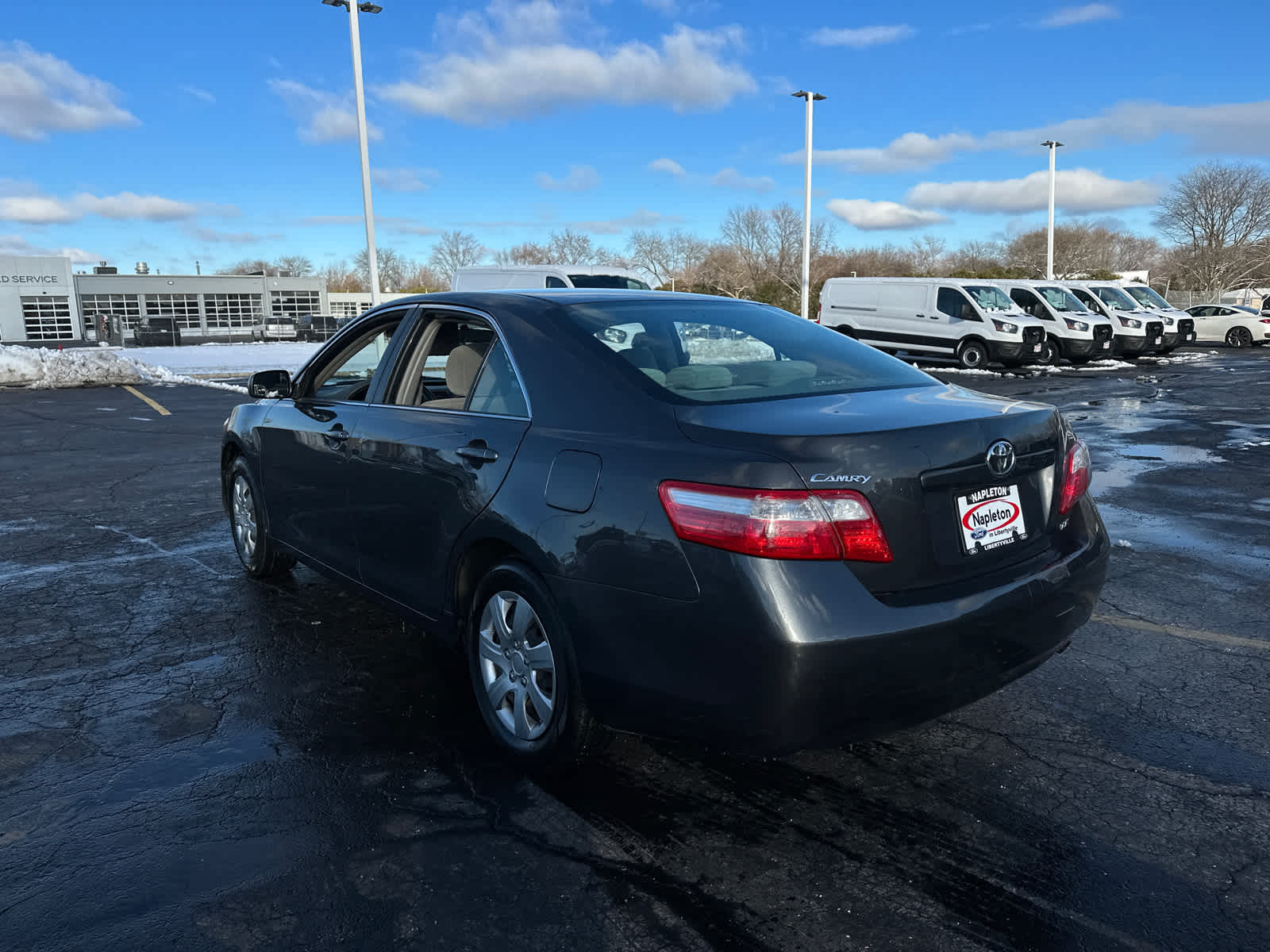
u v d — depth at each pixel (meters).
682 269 70.69
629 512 2.54
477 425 3.14
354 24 21.36
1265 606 4.62
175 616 4.51
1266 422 11.85
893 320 22.42
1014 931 2.22
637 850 2.56
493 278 17.83
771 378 3.05
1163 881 2.42
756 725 2.38
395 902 2.33
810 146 31.77
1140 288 28.03
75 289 55.47
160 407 14.34
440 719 3.38
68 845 2.58
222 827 2.67
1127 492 7.45
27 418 12.90
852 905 2.32
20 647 4.09
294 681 3.72
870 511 2.38
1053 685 3.68
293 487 4.31
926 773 2.99
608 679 2.62
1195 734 3.26
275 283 63.25
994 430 2.66
